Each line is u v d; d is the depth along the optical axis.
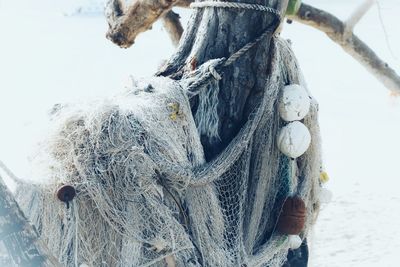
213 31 3.27
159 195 3.05
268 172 3.44
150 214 3.03
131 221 3.01
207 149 3.27
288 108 3.39
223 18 3.24
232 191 3.29
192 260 3.14
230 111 3.27
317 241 7.73
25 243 2.37
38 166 3.03
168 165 3.03
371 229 8.02
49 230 2.98
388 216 8.52
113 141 3.01
